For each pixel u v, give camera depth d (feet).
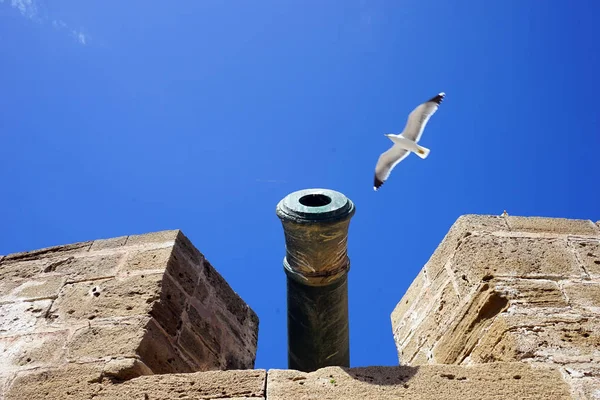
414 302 20.62
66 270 18.81
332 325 19.10
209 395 13.97
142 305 16.93
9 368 15.49
